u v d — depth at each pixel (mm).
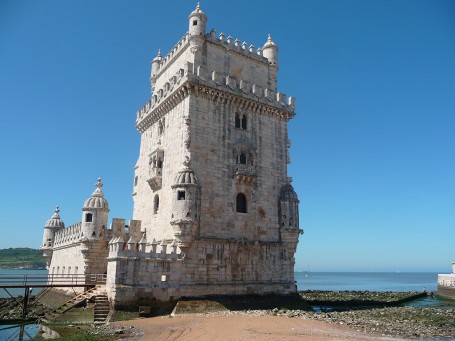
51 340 25516
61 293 46062
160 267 34688
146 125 49938
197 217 37031
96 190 45094
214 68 44188
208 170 39219
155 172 42875
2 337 28375
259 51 50094
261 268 40469
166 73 50438
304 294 71438
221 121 41406
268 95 45875
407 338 25422
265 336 24484
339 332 26547
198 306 35125
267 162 43906
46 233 61219
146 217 45312
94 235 43000
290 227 42719
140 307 32688
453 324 32000
